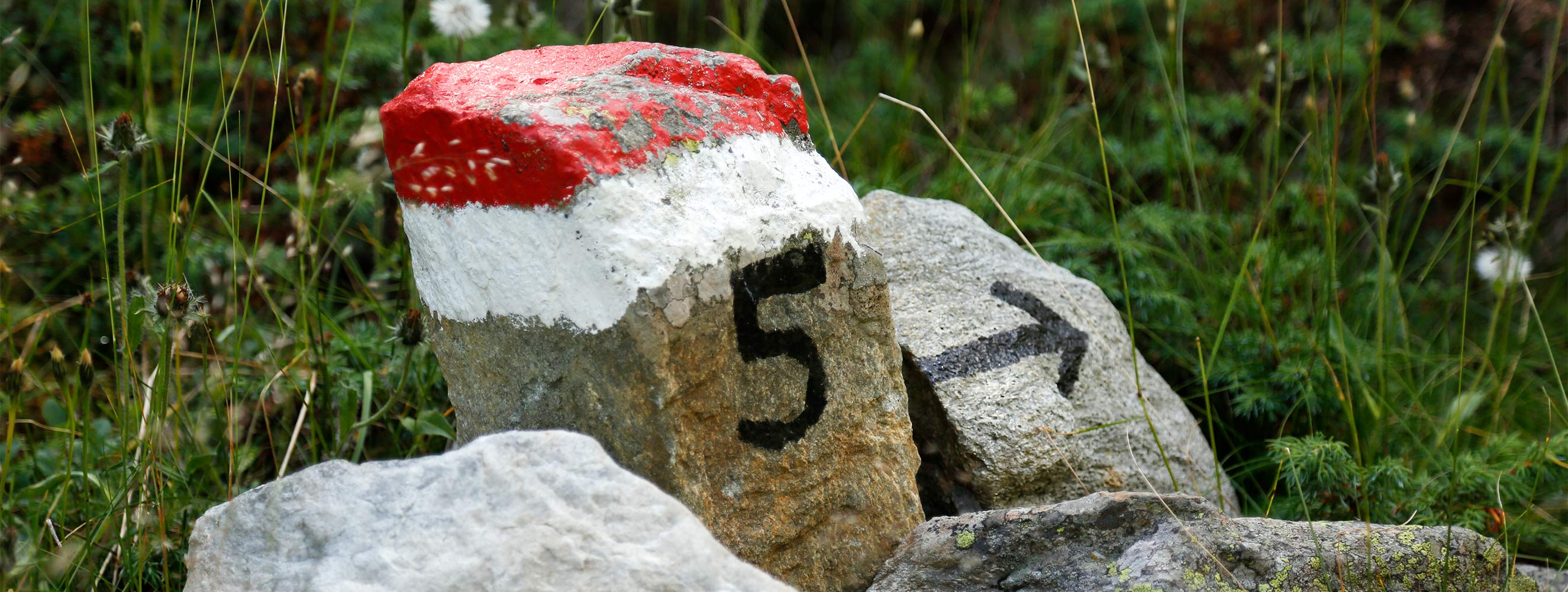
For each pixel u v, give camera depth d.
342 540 1.46
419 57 2.44
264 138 3.00
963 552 1.73
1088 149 3.37
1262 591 1.61
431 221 1.73
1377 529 1.72
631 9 2.37
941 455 2.16
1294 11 3.70
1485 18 3.78
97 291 2.64
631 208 1.57
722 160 1.68
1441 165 2.82
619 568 1.41
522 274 1.63
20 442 2.25
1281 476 2.44
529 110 1.58
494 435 1.50
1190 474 2.30
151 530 2.03
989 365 2.19
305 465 2.34
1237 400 2.49
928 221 2.42
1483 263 2.63
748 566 1.45
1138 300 2.69
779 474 1.73
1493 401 2.64
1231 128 3.51
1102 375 2.30
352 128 2.96
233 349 2.55
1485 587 1.73
